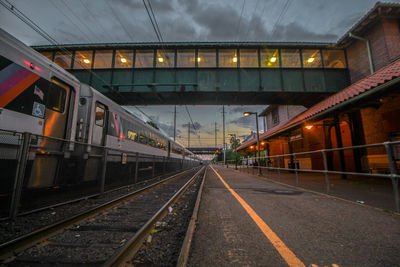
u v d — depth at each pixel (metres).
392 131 9.75
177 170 22.83
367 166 11.17
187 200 6.15
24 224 3.54
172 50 16.88
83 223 3.71
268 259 2.18
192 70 16.52
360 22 12.42
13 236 3.01
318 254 2.28
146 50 16.81
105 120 8.65
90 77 16.14
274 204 4.93
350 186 7.84
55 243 2.77
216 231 3.09
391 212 3.93
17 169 3.78
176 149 25.94
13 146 3.75
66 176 5.29
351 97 7.73
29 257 2.36
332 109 8.68
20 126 4.46
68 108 6.47
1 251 2.39
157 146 16.64
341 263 2.07
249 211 4.27
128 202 5.77
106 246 2.68
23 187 4.03
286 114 23.92
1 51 4.16
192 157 46.12
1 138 3.53
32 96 4.84
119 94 17.06
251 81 16.28
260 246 2.52
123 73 16.34
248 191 7.21
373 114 10.81
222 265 2.04
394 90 6.86
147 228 3.26
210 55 16.91
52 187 4.84
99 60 16.69
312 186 8.13
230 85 16.28
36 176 4.41
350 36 13.42
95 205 5.23
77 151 5.72
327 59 16.50
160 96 17.83
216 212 4.23
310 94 16.52
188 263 2.09
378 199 5.25
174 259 2.30
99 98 8.04
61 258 2.34
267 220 3.62
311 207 4.55
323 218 3.69
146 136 13.92
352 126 12.19
